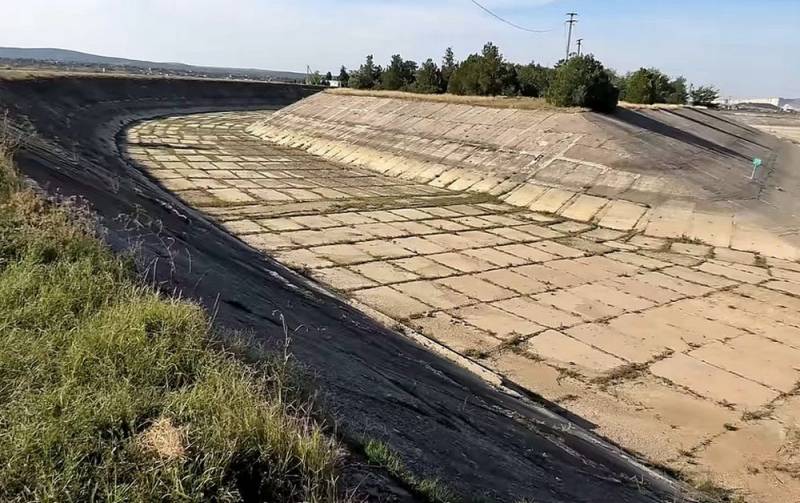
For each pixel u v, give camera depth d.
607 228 15.72
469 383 6.52
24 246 5.05
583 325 9.01
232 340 4.38
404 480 3.16
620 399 6.90
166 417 3.03
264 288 7.29
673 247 14.12
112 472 2.64
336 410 3.88
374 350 6.30
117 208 8.48
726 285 11.39
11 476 2.51
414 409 4.56
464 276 11.02
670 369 7.72
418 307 9.28
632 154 19.12
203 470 2.72
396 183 21.06
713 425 6.45
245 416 3.05
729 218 15.55
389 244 12.85
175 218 10.63
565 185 18.38
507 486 3.70
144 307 4.20
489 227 15.19
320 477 2.83
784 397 7.14
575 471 4.53
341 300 9.18
